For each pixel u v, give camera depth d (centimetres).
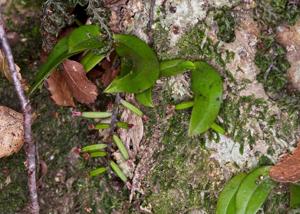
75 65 47
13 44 50
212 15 47
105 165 49
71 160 50
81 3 48
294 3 45
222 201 46
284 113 46
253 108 47
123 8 48
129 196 49
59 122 50
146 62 46
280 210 47
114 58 48
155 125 48
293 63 46
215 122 47
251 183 45
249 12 46
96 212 49
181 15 47
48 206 49
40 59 50
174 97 48
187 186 48
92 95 48
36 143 50
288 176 44
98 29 47
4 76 50
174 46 47
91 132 50
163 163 48
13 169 49
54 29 48
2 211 49
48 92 50
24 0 49
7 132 48
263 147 47
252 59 46
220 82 45
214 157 47
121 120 49
